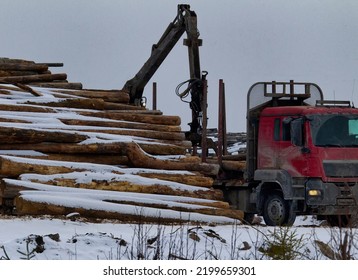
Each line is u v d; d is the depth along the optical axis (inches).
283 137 1923.0
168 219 1752.0
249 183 2021.4
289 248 1266.0
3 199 1720.0
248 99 2025.1
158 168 1932.8
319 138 1875.0
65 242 1294.3
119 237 1386.6
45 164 1780.3
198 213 1801.2
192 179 1905.8
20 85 2196.1
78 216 1674.5
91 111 2129.7
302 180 1887.3
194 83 2273.6
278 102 2054.6
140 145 2004.2
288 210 1915.6
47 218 1651.1
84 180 1776.6
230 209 1882.4
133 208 1724.9
